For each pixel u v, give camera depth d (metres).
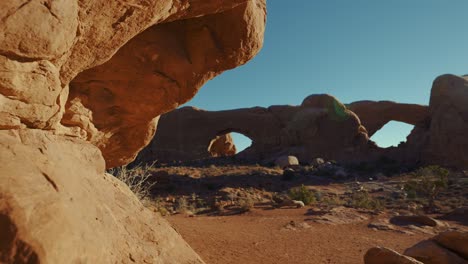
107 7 4.27
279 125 57.62
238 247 11.90
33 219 2.58
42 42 3.43
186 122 57.75
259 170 39.28
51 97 3.90
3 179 2.71
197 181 32.62
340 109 52.09
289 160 44.53
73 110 6.23
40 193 2.86
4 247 2.35
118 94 6.80
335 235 14.16
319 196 26.02
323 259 10.80
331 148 50.56
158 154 55.94
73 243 2.72
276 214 19.33
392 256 6.92
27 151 3.25
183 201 23.78
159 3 4.78
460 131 42.66
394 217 17.59
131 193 5.48
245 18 6.62
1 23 3.09
